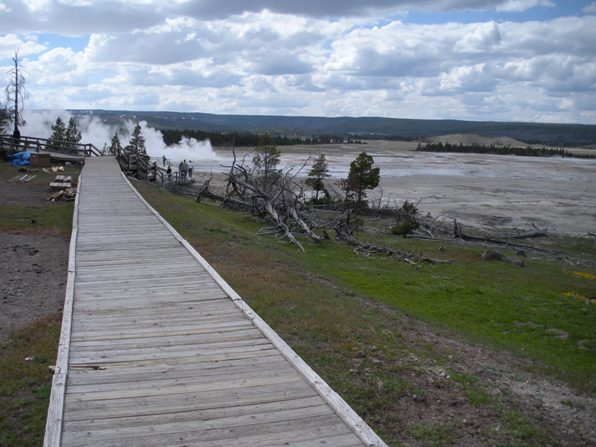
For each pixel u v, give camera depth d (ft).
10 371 24.71
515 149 625.82
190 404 18.94
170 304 29.81
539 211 153.58
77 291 31.65
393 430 22.95
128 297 30.81
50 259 45.19
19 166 104.37
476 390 27.96
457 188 202.69
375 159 382.42
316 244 85.10
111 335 25.17
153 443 16.49
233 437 16.96
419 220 126.41
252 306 35.55
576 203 171.73
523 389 30.96
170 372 21.49
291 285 44.14
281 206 98.37
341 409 18.45
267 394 19.81
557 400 30.12
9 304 34.35
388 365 29.27
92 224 51.60
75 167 112.68
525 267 84.28
